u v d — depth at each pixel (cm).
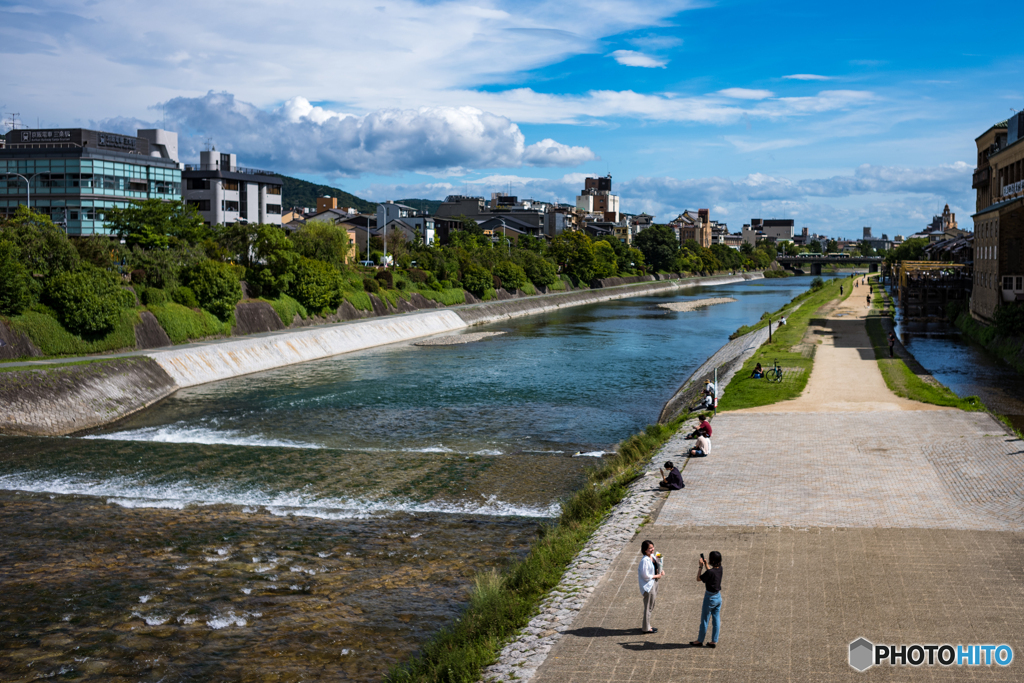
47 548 2689
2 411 4559
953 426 3769
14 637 2045
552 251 19050
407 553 2647
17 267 5728
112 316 6278
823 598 1855
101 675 1853
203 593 2319
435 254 13600
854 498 2662
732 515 2553
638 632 1750
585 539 2522
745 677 1501
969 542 2186
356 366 7475
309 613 2181
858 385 5147
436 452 4125
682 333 10594
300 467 3788
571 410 5341
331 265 10175
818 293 16588
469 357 8138
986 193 12119
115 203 10712
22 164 10500
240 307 8206
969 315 9812
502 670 1644
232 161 14000
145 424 4900
